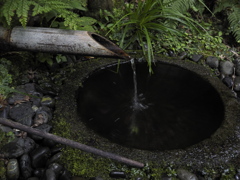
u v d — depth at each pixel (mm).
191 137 1022
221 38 1485
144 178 883
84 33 1034
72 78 1224
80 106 1123
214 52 1421
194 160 923
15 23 1102
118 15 1485
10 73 1165
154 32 1458
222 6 1480
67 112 1074
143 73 1312
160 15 1296
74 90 1170
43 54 1207
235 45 1496
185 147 972
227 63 1350
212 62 1354
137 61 1352
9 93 1097
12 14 974
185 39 1472
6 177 860
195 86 1250
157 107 1144
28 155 926
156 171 891
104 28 1427
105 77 1274
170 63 1340
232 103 1141
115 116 1097
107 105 1142
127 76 1290
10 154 897
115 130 1041
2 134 941
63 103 1111
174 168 904
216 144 976
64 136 989
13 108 1052
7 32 1066
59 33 1047
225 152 952
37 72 1221
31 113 1044
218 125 1070
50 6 1022
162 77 1294
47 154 938
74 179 873
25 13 974
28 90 1136
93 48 1022
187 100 1176
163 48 1419
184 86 1249
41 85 1175
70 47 1043
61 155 934
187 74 1311
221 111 1131
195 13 1604
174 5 1381
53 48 1063
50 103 1104
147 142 999
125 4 1510
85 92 1189
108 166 907
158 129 1054
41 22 1191
